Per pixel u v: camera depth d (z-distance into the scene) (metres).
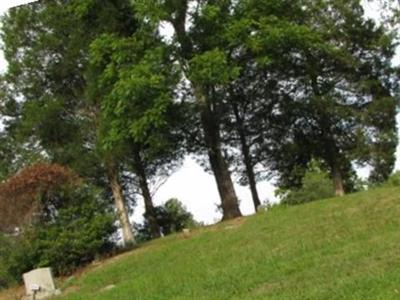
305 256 17.56
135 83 27.75
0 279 25.72
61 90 32.62
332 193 33.62
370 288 13.61
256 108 36.16
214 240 23.23
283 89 36.12
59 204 26.31
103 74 29.48
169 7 29.64
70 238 25.25
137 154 34.72
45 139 31.92
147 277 20.45
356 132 36.84
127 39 29.48
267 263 17.92
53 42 31.67
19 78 32.62
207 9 29.25
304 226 21.08
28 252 25.12
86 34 31.52
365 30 36.62
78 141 31.84
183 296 17.00
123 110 28.55
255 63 32.09
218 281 17.34
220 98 34.25
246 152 36.19
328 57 35.69
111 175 32.03
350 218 20.36
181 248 23.52
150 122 28.48
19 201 25.75
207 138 31.16
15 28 32.25
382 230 18.38
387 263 15.00
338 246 17.88
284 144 36.94
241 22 29.34
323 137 36.75
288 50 31.44
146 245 27.00
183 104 30.83
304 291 14.55
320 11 36.31
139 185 36.72
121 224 30.52
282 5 31.12
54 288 23.02
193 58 28.61
